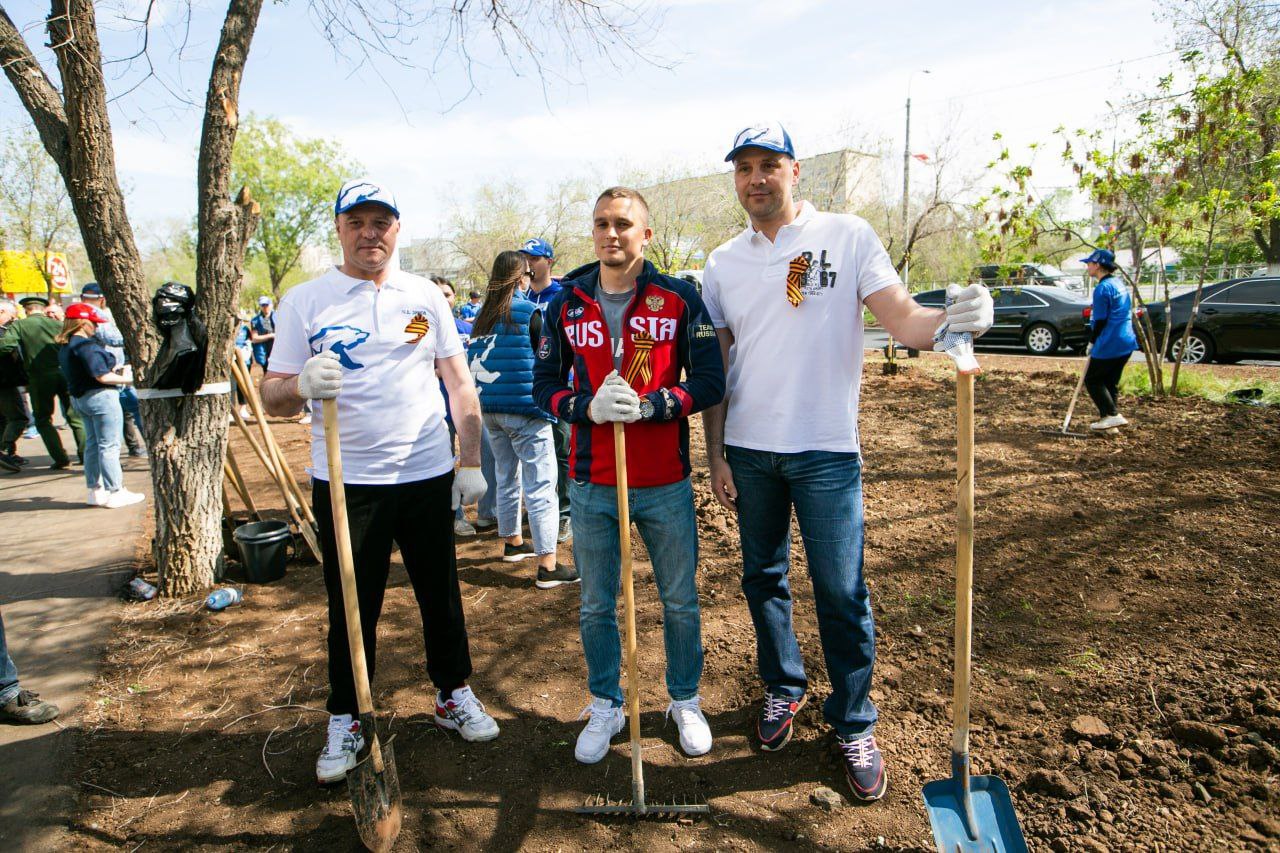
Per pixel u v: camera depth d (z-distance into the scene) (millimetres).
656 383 2398
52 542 5207
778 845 2205
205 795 2480
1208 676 2814
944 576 3902
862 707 2428
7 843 2258
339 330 2371
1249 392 8219
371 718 2139
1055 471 5738
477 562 4527
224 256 3900
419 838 2273
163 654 3436
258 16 3848
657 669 3203
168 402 3934
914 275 20328
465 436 2629
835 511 2373
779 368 2383
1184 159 7895
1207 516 4523
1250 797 2207
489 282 3883
